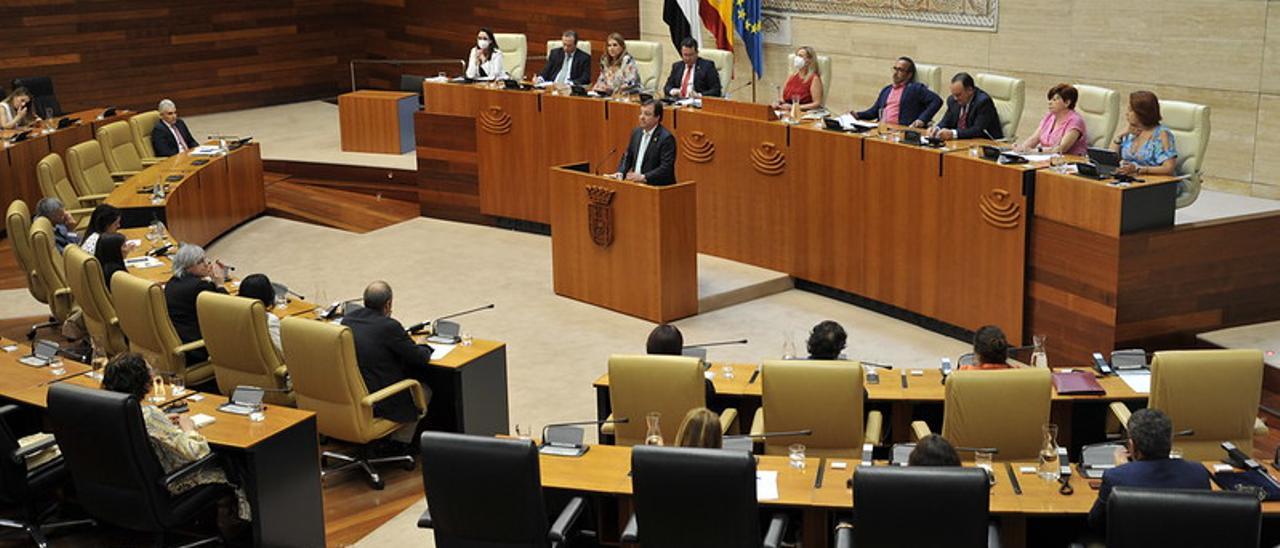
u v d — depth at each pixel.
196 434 6.25
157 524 6.17
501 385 8.10
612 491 5.72
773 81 15.66
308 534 6.68
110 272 9.34
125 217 11.68
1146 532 4.64
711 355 9.78
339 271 12.28
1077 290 8.91
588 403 8.95
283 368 7.80
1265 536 5.59
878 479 4.88
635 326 10.56
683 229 10.52
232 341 7.73
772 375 6.55
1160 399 6.41
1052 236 9.04
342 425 7.43
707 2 15.31
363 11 20.83
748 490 5.05
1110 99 9.80
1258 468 5.65
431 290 11.62
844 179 10.61
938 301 10.04
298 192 15.50
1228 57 10.99
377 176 15.43
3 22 17.97
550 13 17.38
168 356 8.27
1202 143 9.10
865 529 4.94
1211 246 8.80
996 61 13.03
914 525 4.88
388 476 7.77
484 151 13.59
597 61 16.55
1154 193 8.59
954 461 5.12
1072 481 5.67
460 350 7.96
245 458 6.37
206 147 13.99
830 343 6.92
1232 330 9.01
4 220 13.43
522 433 8.43
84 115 15.59
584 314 10.91
